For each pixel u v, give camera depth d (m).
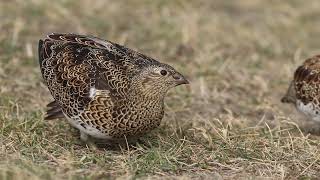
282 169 15.59
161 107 15.98
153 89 15.59
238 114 19.69
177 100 20.20
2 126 17.12
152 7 27.09
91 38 16.75
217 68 22.48
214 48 24.27
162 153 16.11
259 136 17.83
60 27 24.92
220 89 21.33
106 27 25.27
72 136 17.08
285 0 29.45
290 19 27.64
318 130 18.55
